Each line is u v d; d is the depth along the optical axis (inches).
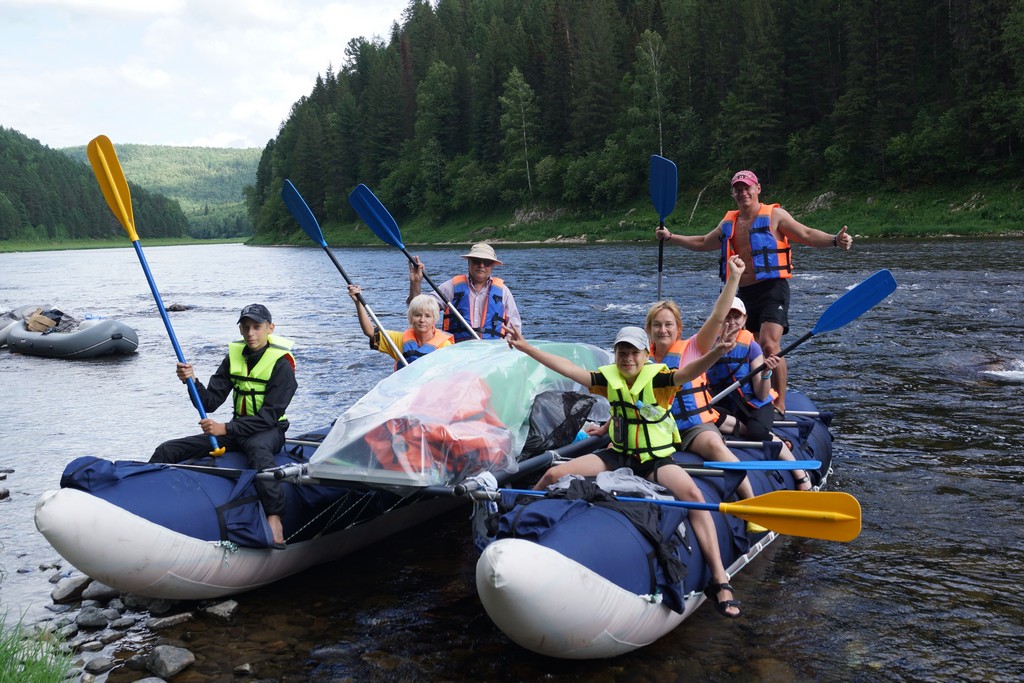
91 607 155.3
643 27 2652.6
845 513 128.0
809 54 1905.8
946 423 264.8
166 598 153.0
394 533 190.7
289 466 159.5
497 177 2391.7
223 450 171.2
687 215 1843.0
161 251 3518.7
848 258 863.7
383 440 158.9
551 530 127.4
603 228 1875.0
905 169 1578.5
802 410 230.7
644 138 2062.0
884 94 1669.5
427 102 2807.6
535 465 178.9
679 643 138.2
